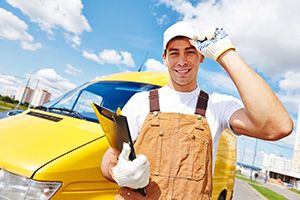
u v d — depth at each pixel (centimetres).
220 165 497
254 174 8150
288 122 152
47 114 348
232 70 161
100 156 277
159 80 433
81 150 269
